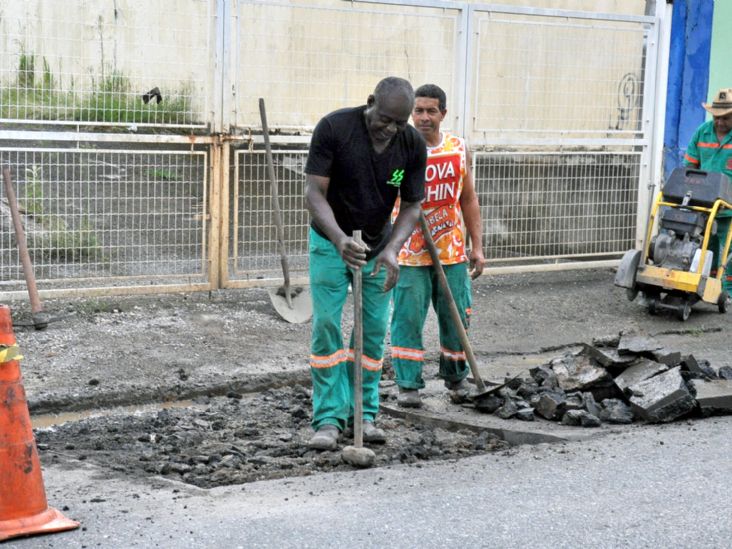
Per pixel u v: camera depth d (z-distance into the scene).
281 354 8.00
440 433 6.52
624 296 10.20
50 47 8.31
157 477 5.46
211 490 5.26
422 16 9.55
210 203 8.88
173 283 8.93
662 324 9.43
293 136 9.16
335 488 5.30
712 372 7.26
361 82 9.46
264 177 9.08
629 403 6.75
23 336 7.82
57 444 6.07
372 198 5.79
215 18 8.73
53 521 4.69
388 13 9.44
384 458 5.88
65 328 8.04
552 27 10.24
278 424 6.61
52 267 8.66
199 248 8.96
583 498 5.17
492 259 10.16
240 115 8.95
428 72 9.76
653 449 5.97
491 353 8.49
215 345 8.04
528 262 10.44
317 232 5.86
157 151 8.57
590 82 10.52
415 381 6.80
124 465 5.69
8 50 8.20
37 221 8.55
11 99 8.25
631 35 10.66
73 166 8.45
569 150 10.49
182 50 8.68
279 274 9.19
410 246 6.57
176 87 8.70
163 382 7.24
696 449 5.98
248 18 8.90
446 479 5.46
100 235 8.64
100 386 7.08
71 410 6.86
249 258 9.08
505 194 10.16
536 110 10.30
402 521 4.84
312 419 6.33
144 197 8.73
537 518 4.90
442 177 6.52
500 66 10.06
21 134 8.20
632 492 5.27
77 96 8.44
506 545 4.59
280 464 5.73
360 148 5.66
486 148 10.11
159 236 8.83
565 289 10.29
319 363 5.97
